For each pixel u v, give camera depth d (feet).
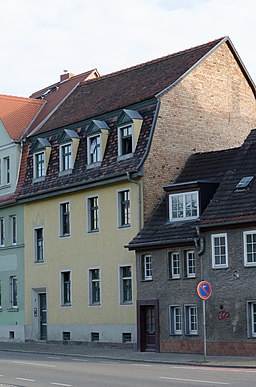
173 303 114.93
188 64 137.39
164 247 117.19
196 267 111.86
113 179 128.98
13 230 160.25
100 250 133.39
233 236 106.32
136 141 128.06
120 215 129.59
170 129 129.59
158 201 125.80
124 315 126.41
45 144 149.69
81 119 143.33
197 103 135.03
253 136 119.85
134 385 65.82
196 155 131.44
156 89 133.18
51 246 146.72
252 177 110.93
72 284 140.26
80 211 139.13
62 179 142.51
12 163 159.94
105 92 151.74
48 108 168.35
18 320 154.92
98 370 84.38
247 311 103.81
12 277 159.02
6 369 87.35
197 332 111.34
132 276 125.18
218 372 80.69
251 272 103.71
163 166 127.44
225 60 141.38
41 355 117.50
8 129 162.61
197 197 116.16
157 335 116.88
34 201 151.64
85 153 139.23
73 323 139.33
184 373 79.25
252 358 100.68
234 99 142.00
